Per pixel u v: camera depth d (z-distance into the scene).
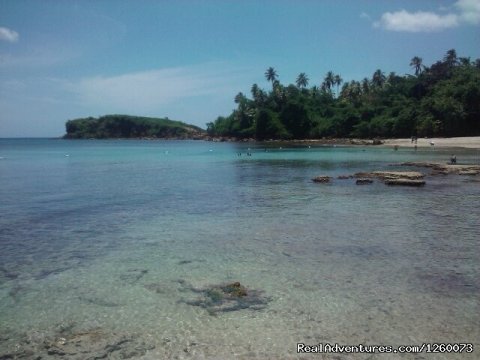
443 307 10.12
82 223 19.92
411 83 137.75
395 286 11.45
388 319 9.59
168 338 8.98
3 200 26.84
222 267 13.27
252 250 15.05
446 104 100.44
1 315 10.16
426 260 13.56
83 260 14.20
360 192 28.08
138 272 12.94
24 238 17.16
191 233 17.72
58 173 45.97
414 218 19.78
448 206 22.61
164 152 97.25
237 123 170.12
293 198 26.33
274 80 162.25
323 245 15.51
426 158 55.75
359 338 8.81
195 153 89.12
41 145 165.00
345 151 80.38
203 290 11.48
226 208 23.41
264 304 10.52
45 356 8.39
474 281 11.70
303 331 9.15
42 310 10.40
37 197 28.11
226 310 10.24
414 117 111.25
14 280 12.39
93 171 48.47
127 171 48.19
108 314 10.16
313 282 11.87
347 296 10.88
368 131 126.12
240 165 53.62
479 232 16.98
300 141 136.38
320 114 152.38
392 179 32.09
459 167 38.59
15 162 65.44
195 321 9.72
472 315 9.70
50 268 13.41
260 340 8.82
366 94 154.88
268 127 150.12
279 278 12.24
